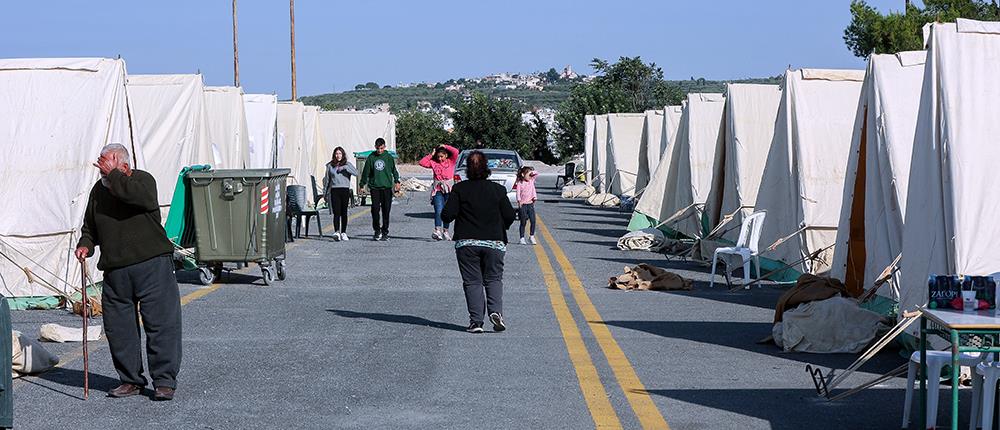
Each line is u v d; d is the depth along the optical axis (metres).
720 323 11.66
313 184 26.58
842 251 12.80
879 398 8.06
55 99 13.34
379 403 7.77
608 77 71.94
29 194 12.66
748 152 18.69
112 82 13.74
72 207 12.77
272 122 26.47
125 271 7.82
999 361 6.71
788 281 15.73
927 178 9.48
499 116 73.38
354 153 34.94
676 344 10.31
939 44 9.52
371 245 20.75
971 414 6.89
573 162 48.12
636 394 8.09
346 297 13.50
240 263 14.91
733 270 17.17
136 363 8.00
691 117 21.47
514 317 11.96
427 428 7.08
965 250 8.88
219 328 11.04
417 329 11.04
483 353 9.73
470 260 10.88
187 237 14.76
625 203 33.72
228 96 23.00
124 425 7.13
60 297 12.63
